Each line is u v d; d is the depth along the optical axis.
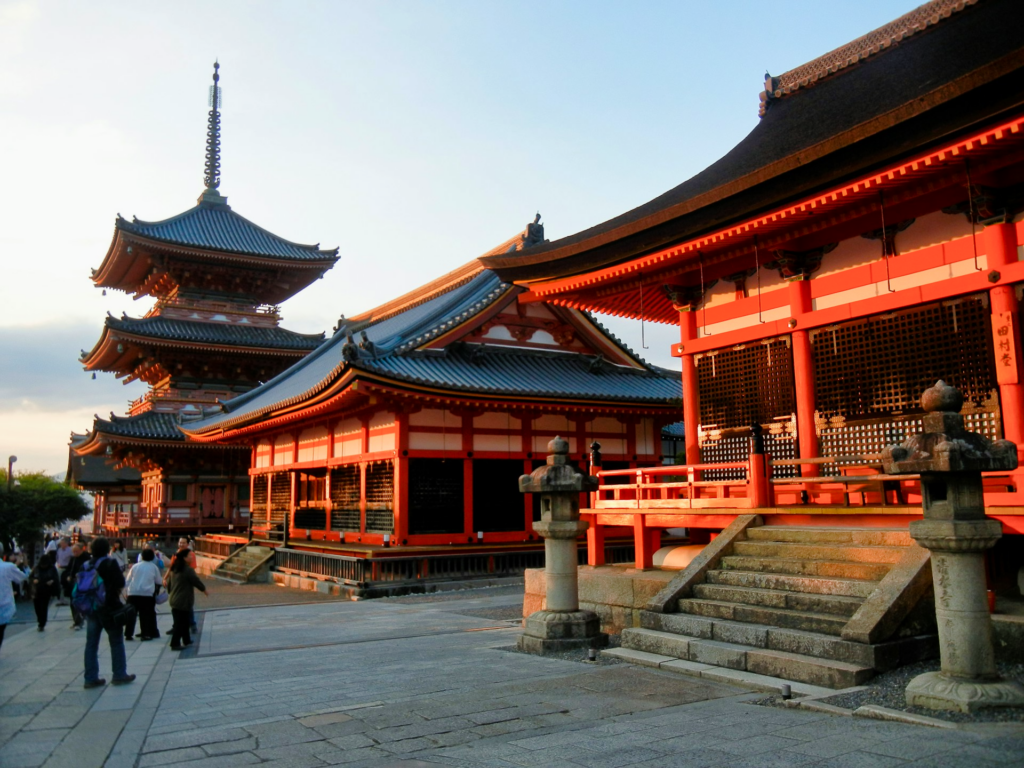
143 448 57.47
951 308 14.50
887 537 12.43
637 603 14.95
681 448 46.25
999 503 12.06
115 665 12.12
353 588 27.66
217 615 23.03
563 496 14.26
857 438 15.88
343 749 7.93
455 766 7.21
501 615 20.67
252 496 46.75
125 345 60.50
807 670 10.16
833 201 14.23
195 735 8.70
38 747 8.42
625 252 18.23
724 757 7.18
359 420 32.72
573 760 7.25
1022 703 8.35
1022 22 15.09
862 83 18.36
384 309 50.75
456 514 30.11
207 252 62.25
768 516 14.73
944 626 8.89
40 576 20.83
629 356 37.00
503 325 34.44
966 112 11.74
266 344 61.94
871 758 6.97
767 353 17.95
